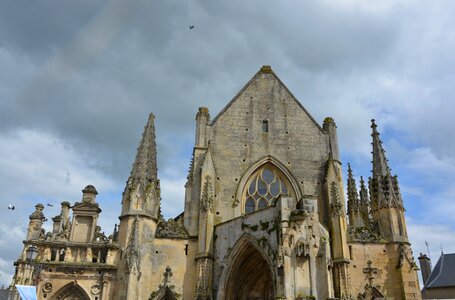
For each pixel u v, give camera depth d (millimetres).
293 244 35438
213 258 41781
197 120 49875
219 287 39719
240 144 49500
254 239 38781
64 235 42125
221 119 50469
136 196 43125
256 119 51188
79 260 40562
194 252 42969
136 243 40500
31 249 33000
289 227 35938
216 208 45875
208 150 46625
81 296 39562
